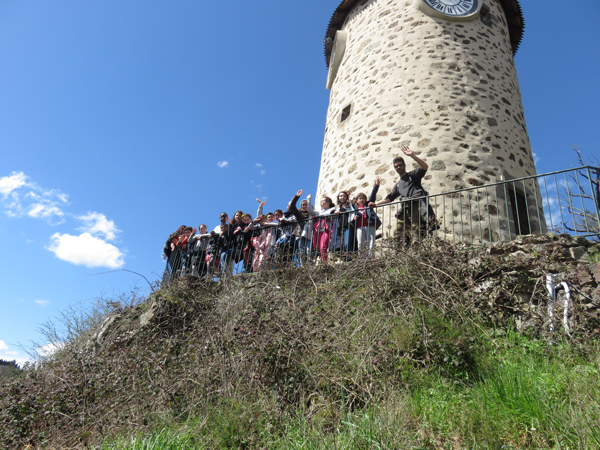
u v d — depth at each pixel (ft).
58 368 18.11
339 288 16.01
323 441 9.72
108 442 12.71
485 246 16.35
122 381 15.56
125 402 14.38
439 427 9.57
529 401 9.57
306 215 21.31
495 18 30.68
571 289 13.12
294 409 11.71
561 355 11.44
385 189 24.25
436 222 18.20
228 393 12.44
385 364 11.85
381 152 25.58
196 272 22.90
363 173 25.84
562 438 8.50
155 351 16.79
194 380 13.52
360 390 11.51
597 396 9.11
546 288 13.43
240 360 13.32
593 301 12.71
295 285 16.93
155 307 18.92
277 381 12.50
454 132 24.79
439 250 15.89
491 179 23.98
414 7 29.07
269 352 12.98
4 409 15.84
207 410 12.12
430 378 11.35
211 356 14.39
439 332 12.24
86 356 18.22
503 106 27.17
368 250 17.62
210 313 17.46
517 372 10.67
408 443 9.16
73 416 14.93
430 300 13.73
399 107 26.27
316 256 19.35
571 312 12.49
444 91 26.05
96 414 14.56
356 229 19.51
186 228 24.68
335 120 30.73
